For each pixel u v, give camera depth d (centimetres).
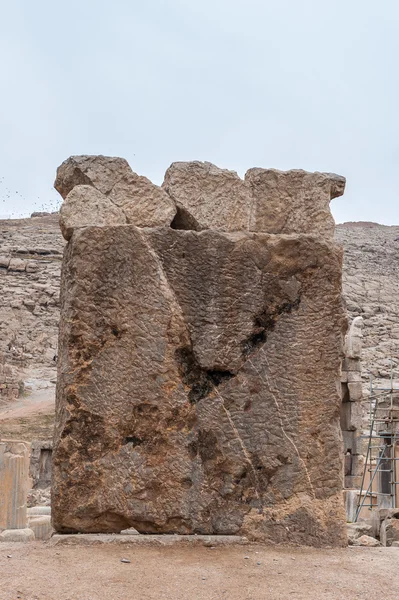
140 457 781
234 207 850
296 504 798
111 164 841
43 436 3875
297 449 805
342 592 636
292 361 815
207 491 789
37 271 8375
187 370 801
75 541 762
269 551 762
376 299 8275
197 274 810
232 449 795
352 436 2903
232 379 806
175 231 813
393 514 1706
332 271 835
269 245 828
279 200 860
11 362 6009
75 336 780
